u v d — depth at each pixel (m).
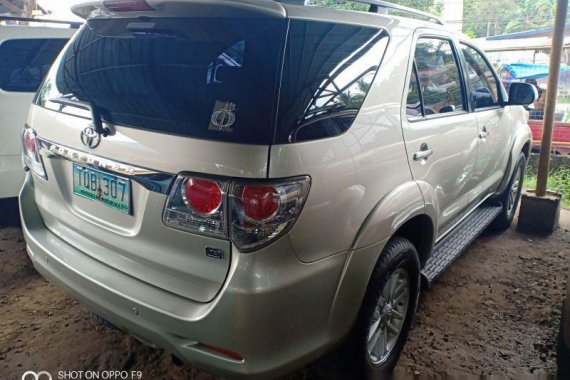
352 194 1.92
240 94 1.73
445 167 2.81
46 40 4.18
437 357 2.69
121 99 1.95
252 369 1.71
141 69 1.99
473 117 3.26
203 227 1.70
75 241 2.21
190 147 1.70
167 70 1.92
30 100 4.02
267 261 1.67
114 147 1.89
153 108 1.84
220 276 1.71
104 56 2.17
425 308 3.19
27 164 2.47
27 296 3.17
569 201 6.33
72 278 2.13
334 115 1.89
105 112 1.94
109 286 1.96
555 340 2.86
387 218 2.10
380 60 2.19
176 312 1.77
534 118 10.90
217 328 1.70
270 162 1.63
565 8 4.20
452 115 2.95
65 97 2.19
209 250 1.72
